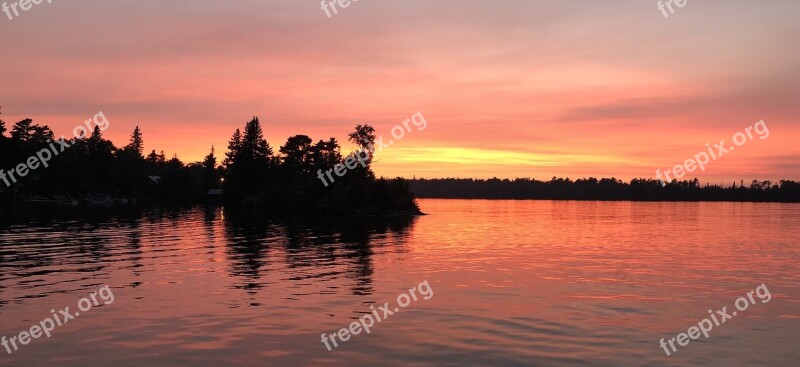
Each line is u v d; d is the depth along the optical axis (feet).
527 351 51.08
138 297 71.97
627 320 63.57
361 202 356.18
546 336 56.18
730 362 49.29
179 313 63.26
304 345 51.96
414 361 47.98
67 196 479.00
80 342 51.67
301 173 442.50
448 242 161.17
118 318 60.59
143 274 91.04
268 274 93.04
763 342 55.57
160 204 485.97
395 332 56.95
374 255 123.95
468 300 73.56
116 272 92.94
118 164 560.61
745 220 330.34
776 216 396.78
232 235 171.83
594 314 66.28
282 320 60.90
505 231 214.28
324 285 83.20
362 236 179.11
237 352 49.37
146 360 46.83
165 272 93.50
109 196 544.21
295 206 384.06
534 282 88.99
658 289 84.07
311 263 107.86
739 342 55.47
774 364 48.96
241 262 107.65
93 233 170.50
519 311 67.31
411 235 186.91
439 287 83.15
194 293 75.15
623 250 142.92
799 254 136.98
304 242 153.17
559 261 117.19
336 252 128.67
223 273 93.40
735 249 149.48
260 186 465.88
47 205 401.90
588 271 102.42
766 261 121.90
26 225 200.64
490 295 77.30
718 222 302.86
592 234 201.67
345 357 48.73
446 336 55.77
